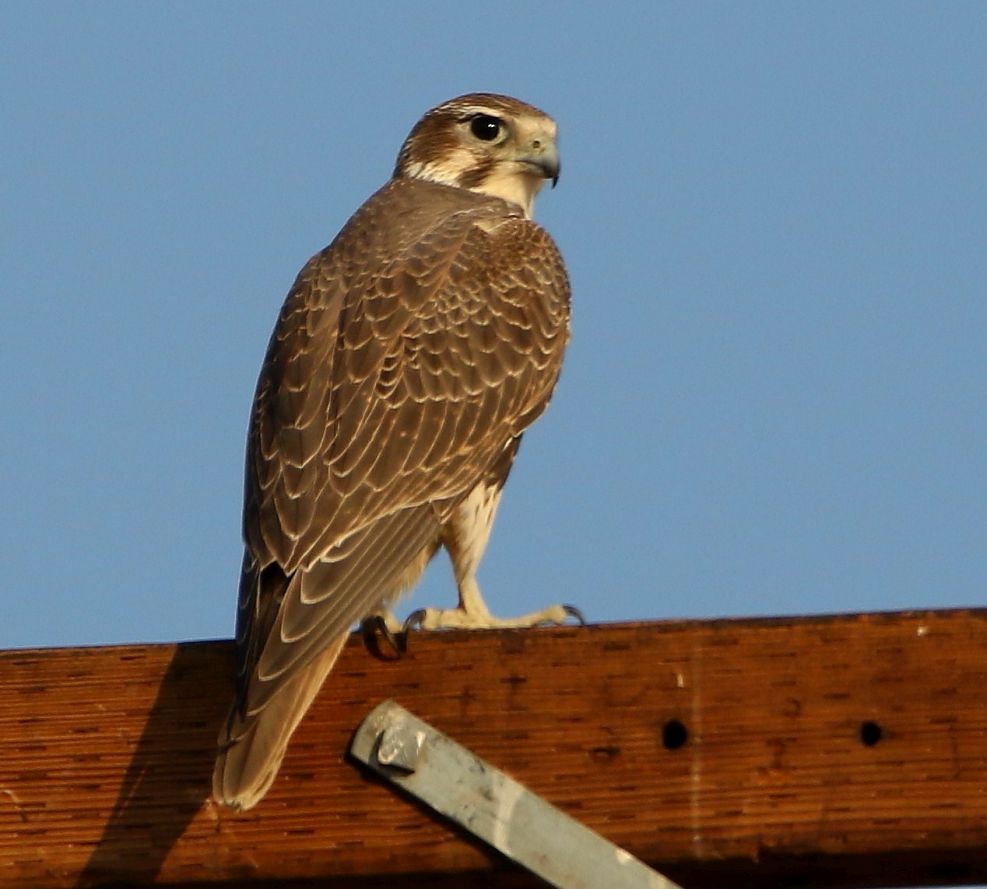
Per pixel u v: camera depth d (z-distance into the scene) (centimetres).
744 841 735
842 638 749
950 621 745
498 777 746
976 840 725
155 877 756
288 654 775
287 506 937
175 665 782
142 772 769
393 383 1050
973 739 735
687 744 747
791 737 743
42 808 766
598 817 743
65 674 781
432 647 768
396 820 751
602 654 758
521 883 772
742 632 754
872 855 738
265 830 755
